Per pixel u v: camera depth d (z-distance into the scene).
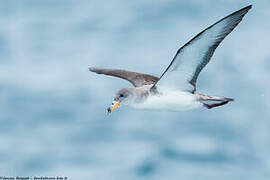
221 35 10.22
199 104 11.43
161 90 11.28
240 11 9.95
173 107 11.44
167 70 10.73
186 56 10.52
